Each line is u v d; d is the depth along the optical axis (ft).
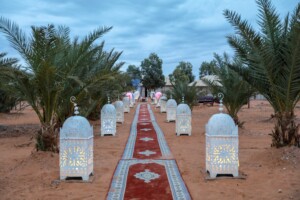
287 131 27.40
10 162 29.63
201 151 33.94
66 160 22.53
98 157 31.17
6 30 27.22
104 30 29.73
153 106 126.41
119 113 63.41
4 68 27.96
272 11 27.04
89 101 44.01
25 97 28.78
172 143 39.29
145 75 188.44
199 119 72.38
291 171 23.79
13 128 53.98
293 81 25.34
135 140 41.96
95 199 18.98
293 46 23.76
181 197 19.10
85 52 29.91
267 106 116.78
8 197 19.43
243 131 47.14
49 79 27.12
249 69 28.68
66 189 20.89
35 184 22.02
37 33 27.63
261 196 19.20
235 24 25.95
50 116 29.43
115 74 34.78
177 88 79.00
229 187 21.01
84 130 22.48
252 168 25.57
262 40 26.04
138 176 23.76
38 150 29.22
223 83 47.16
